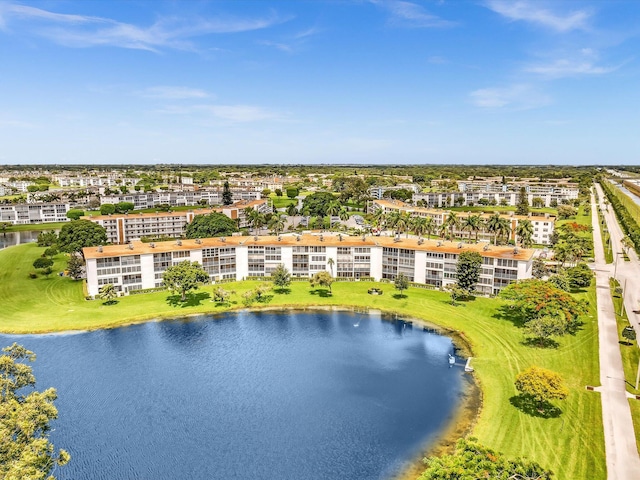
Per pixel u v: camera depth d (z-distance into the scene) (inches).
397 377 3878.0
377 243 6427.2
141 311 5260.8
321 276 5826.8
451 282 5969.5
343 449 2962.6
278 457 2893.7
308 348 4473.4
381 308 5423.2
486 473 2033.7
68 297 5654.5
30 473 1915.6
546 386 3043.8
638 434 2876.5
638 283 6264.8
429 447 2955.2
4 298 5590.6
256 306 5492.1
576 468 2561.5
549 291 4613.7
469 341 4475.9
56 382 3796.8
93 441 3041.3
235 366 4104.3
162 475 2736.2
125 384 3779.5
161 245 6215.6
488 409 3253.0
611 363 3831.2
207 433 3137.3
